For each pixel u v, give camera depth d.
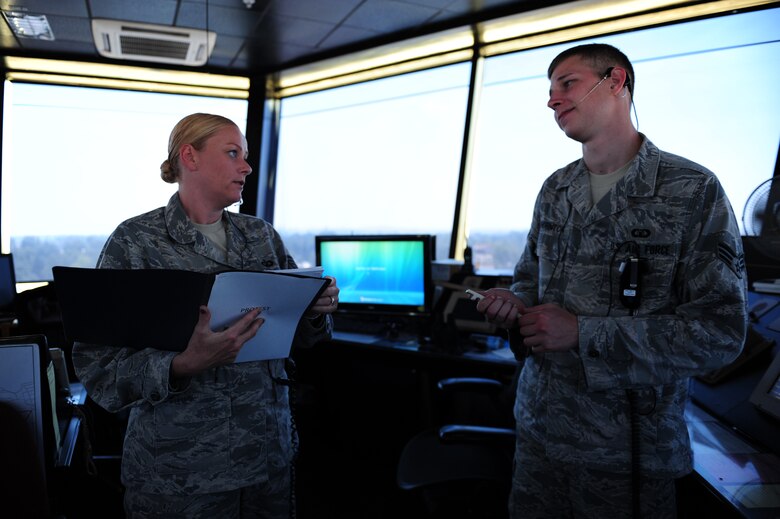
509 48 3.72
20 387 1.30
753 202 1.85
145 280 1.10
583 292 1.33
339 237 2.99
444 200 4.00
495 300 1.38
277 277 1.15
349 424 3.37
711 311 1.17
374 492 2.76
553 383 1.35
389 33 3.83
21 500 1.31
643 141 1.31
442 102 4.05
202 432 1.26
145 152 4.67
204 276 1.07
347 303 2.98
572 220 1.38
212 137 1.29
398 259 2.85
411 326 3.00
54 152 4.52
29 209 4.50
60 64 4.37
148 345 1.16
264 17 3.59
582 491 1.30
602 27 3.29
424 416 2.94
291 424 1.47
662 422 1.24
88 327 1.19
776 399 1.45
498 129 3.78
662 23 3.10
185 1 3.36
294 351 3.21
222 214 1.44
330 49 4.18
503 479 1.80
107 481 2.03
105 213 4.60
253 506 1.41
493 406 2.70
